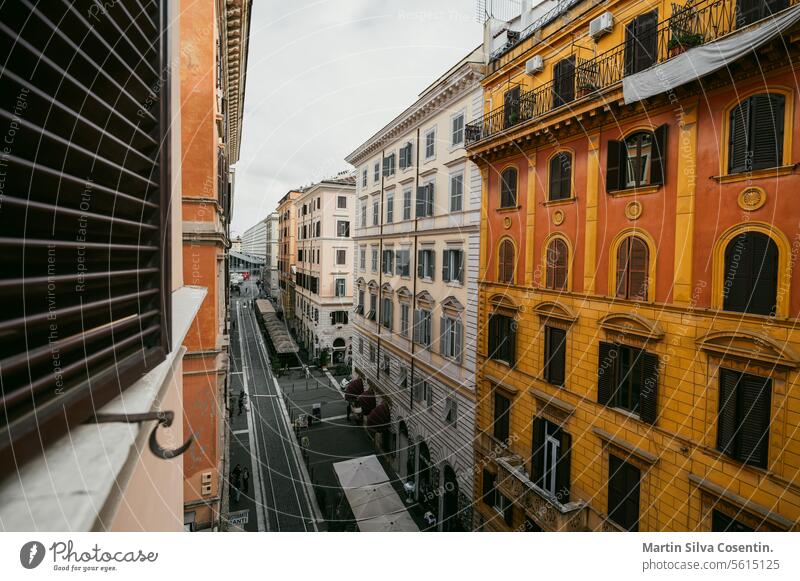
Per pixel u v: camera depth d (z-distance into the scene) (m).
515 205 14.27
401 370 22.66
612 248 10.90
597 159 11.23
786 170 7.51
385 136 24.42
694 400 8.98
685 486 9.09
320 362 36.81
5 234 1.50
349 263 38.34
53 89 1.68
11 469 1.44
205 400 11.84
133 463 2.19
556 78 12.68
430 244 19.88
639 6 10.16
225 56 14.68
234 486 18.83
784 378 7.60
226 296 20.19
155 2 2.60
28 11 1.51
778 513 7.60
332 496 18.77
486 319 15.80
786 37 7.14
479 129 15.88
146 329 2.70
